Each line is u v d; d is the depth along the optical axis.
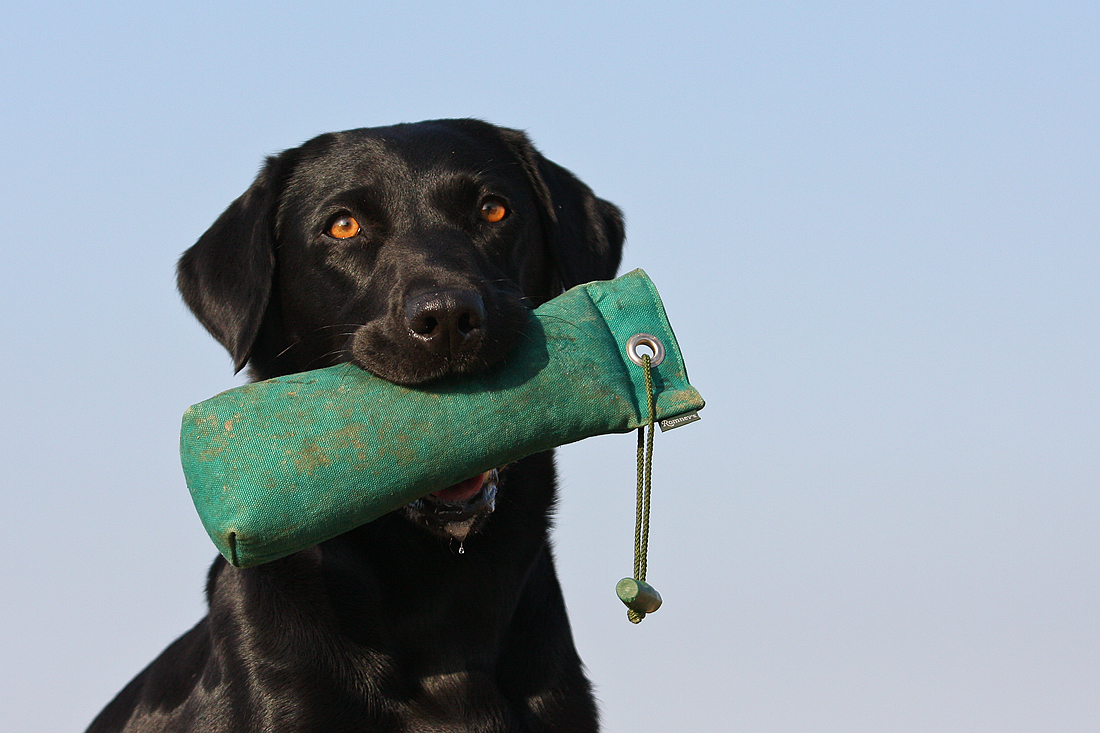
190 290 4.80
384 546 4.07
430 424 3.33
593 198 5.29
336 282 4.31
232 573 4.34
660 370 3.67
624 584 3.36
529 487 4.38
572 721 4.44
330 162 4.55
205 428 3.19
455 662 4.15
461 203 4.45
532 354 3.49
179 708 4.57
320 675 3.96
